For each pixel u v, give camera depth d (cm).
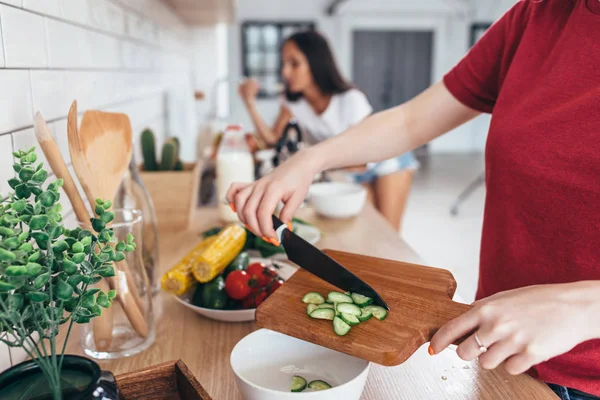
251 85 290
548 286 55
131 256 79
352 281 70
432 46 854
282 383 66
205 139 266
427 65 862
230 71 806
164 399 65
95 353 77
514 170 79
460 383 71
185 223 140
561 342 51
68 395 52
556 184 74
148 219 98
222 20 275
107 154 80
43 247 50
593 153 70
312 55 248
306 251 77
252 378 66
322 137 275
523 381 72
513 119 80
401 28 841
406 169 263
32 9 79
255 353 68
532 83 80
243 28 794
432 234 409
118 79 133
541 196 76
